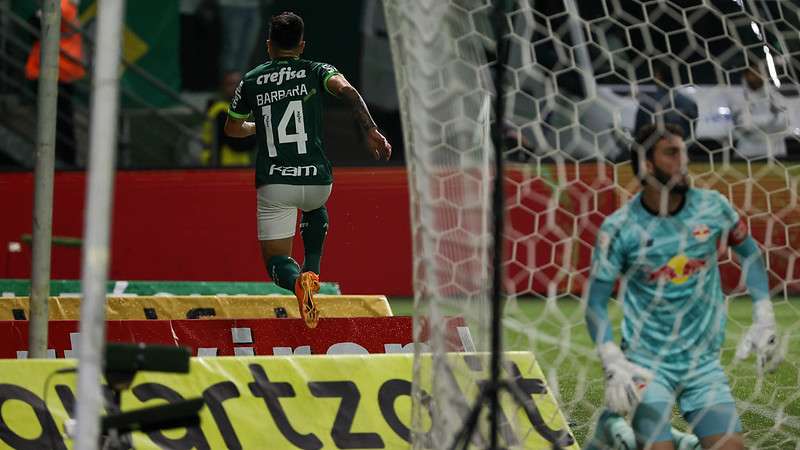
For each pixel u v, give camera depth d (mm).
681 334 16859
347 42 56625
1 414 17688
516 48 40438
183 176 47656
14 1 53625
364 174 46281
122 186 47625
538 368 18531
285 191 23641
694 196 16969
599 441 17203
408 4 13938
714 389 16734
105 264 9656
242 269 47438
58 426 17750
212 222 47469
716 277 17141
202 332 22812
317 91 23562
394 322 23391
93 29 53219
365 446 18266
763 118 38094
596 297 16906
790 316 37812
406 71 14477
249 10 56688
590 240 41875
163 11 54781
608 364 16422
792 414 24078
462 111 15273
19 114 53375
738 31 38812
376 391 18578
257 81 23891
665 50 42406
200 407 12047
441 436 13594
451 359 14562
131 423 11930
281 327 23172
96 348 9633
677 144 16609
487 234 15094
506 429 17172
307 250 24188
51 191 20812
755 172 40438
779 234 41312
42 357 20766
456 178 15156
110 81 9641
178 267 47438
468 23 16359
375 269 46188
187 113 55000
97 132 9609
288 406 18266
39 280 20766
